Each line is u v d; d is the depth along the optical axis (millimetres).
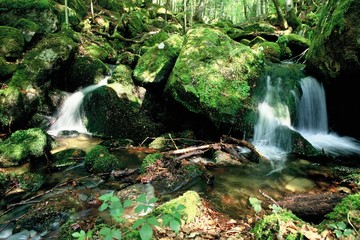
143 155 6598
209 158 6289
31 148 6145
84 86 9242
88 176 5539
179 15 25156
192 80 7016
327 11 7539
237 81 7270
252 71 7680
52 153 6582
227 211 4316
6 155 5891
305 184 5266
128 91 8391
